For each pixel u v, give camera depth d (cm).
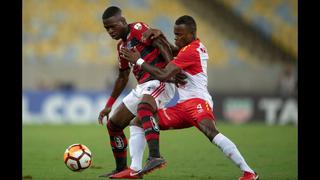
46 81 8338
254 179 2402
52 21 9531
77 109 7581
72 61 9169
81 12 9675
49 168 3153
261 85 8519
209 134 2448
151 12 9912
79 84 8381
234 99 8019
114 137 2697
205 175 2897
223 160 3644
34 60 9006
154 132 2497
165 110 2578
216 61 9619
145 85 2612
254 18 9925
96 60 9238
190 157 3831
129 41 2633
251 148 4456
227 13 9894
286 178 2812
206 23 9856
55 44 9312
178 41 2555
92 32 9525
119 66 2761
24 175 2805
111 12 2600
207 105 2509
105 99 7638
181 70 2497
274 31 9850
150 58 2631
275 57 9700
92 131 6269
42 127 6825
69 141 5075
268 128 6812
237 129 6594
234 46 9719
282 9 10088
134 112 2655
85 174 2877
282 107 8006
